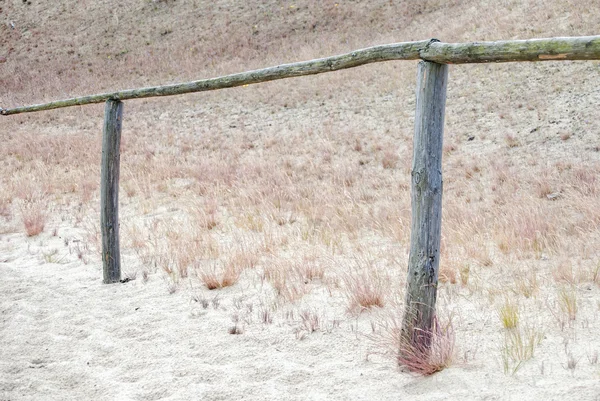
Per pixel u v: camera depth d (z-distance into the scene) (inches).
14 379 157.8
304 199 397.7
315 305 201.8
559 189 397.7
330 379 145.9
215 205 394.3
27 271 266.5
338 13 1289.4
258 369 154.8
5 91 1179.9
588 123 551.2
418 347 144.8
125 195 455.5
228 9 1425.9
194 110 919.0
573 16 795.4
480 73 778.8
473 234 285.6
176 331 186.9
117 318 202.8
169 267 258.5
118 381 154.3
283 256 271.3
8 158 674.8
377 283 205.8
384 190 428.1
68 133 842.8
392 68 914.1
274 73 177.5
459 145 583.5
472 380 134.7
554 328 162.6
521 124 595.8
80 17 1494.8
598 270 209.5
